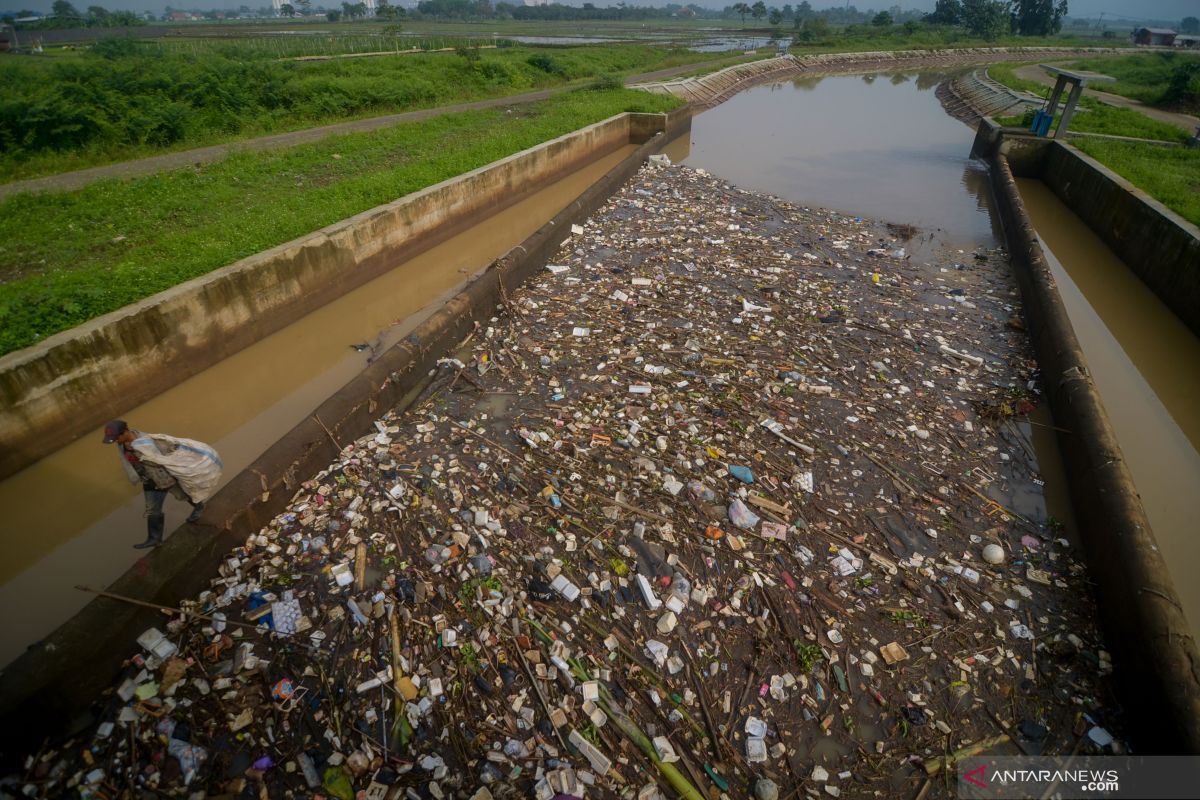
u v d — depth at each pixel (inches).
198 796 187.6
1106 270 634.8
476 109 1106.7
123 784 189.5
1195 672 195.5
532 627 240.8
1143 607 221.8
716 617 249.0
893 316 499.5
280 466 296.5
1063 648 240.2
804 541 283.4
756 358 429.1
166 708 209.0
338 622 241.1
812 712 218.7
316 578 258.5
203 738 202.1
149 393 385.4
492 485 310.7
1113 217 665.0
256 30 3164.4
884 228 721.0
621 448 337.4
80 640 208.2
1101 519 271.3
